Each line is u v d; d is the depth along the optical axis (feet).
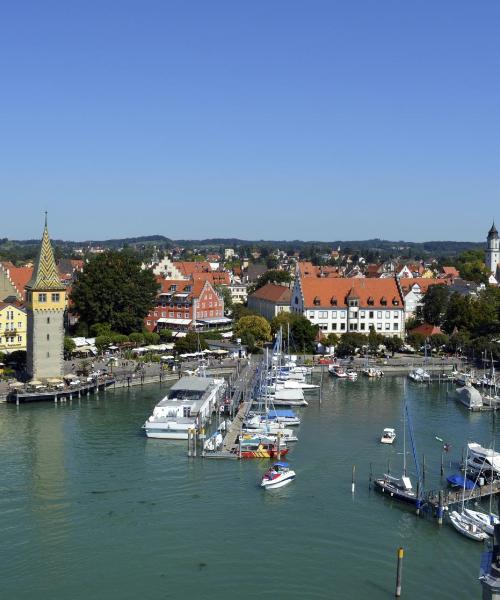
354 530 306.76
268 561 278.67
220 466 387.55
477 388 611.47
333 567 274.77
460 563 278.26
